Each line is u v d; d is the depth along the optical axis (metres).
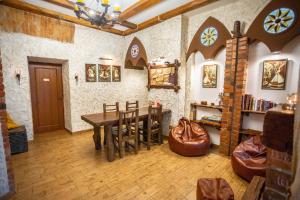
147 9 3.54
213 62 3.44
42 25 3.63
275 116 1.32
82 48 4.32
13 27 3.30
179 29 3.60
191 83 3.82
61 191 2.07
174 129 3.44
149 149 3.39
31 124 3.73
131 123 3.13
